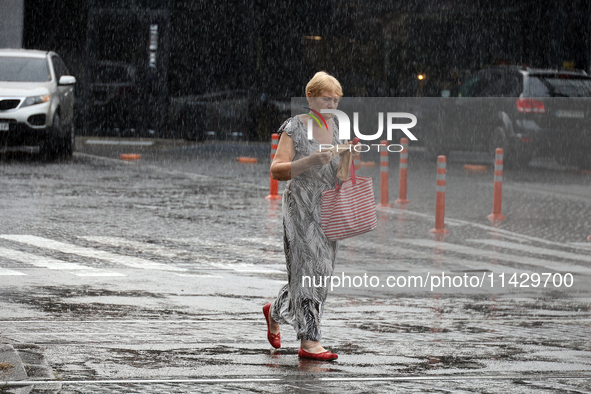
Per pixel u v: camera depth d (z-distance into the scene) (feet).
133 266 42.09
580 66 139.74
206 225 55.88
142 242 49.03
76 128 132.98
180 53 134.92
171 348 27.22
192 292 36.55
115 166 91.15
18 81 94.17
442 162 56.70
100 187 72.79
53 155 97.76
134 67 134.00
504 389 23.30
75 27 134.51
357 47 146.30
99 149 112.57
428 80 148.97
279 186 78.48
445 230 56.80
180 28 135.13
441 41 149.48
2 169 82.53
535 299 37.55
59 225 53.62
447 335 30.09
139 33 134.41
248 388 22.85
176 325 30.58
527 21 144.56
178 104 131.23
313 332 26.12
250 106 132.16
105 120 133.08
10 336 28.22
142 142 125.49
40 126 91.71
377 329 30.83
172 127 132.05
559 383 24.09
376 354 27.12
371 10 146.30
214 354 26.61
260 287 38.11
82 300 34.30
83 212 59.11
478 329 31.30
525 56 145.28
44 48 134.51
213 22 136.05
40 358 25.36
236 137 131.95
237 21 136.98
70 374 23.85
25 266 41.09
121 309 32.94
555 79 98.22
